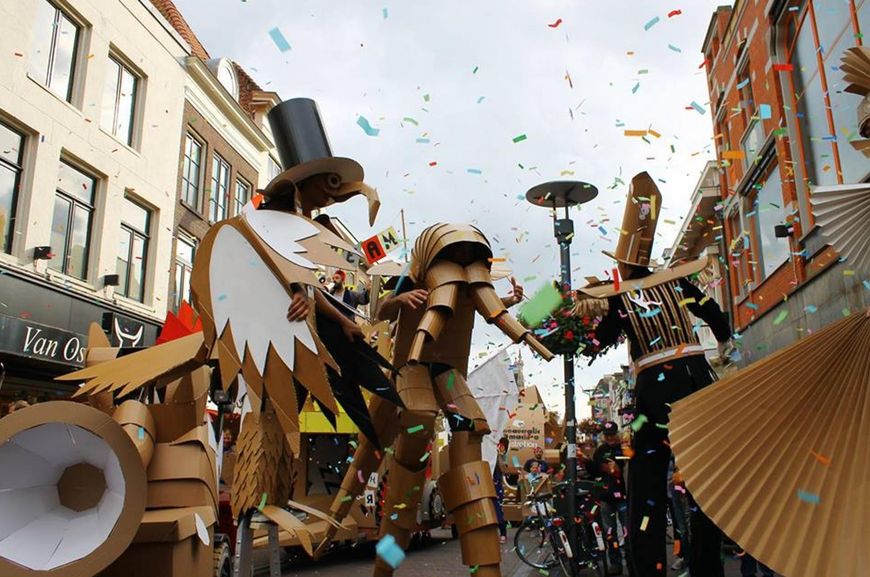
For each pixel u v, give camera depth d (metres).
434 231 4.39
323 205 3.91
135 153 18.44
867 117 2.86
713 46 20.66
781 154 13.00
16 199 14.55
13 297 13.97
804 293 11.80
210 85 22.34
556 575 8.80
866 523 2.23
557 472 11.53
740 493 2.48
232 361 3.41
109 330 16.70
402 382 4.39
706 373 4.85
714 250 22.27
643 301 4.99
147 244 19.42
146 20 19.14
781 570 2.29
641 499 4.82
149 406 3.96
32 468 3.05
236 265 3.53
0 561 2.79
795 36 12.91
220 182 23.73
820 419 2.47
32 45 15.03
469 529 4.04
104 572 3.42
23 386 14.98
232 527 7.33
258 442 3.54
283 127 3.87
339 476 9.48
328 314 3.73
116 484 3.05
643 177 5.19
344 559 10.36
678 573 7.73
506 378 14.32
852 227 2.86
